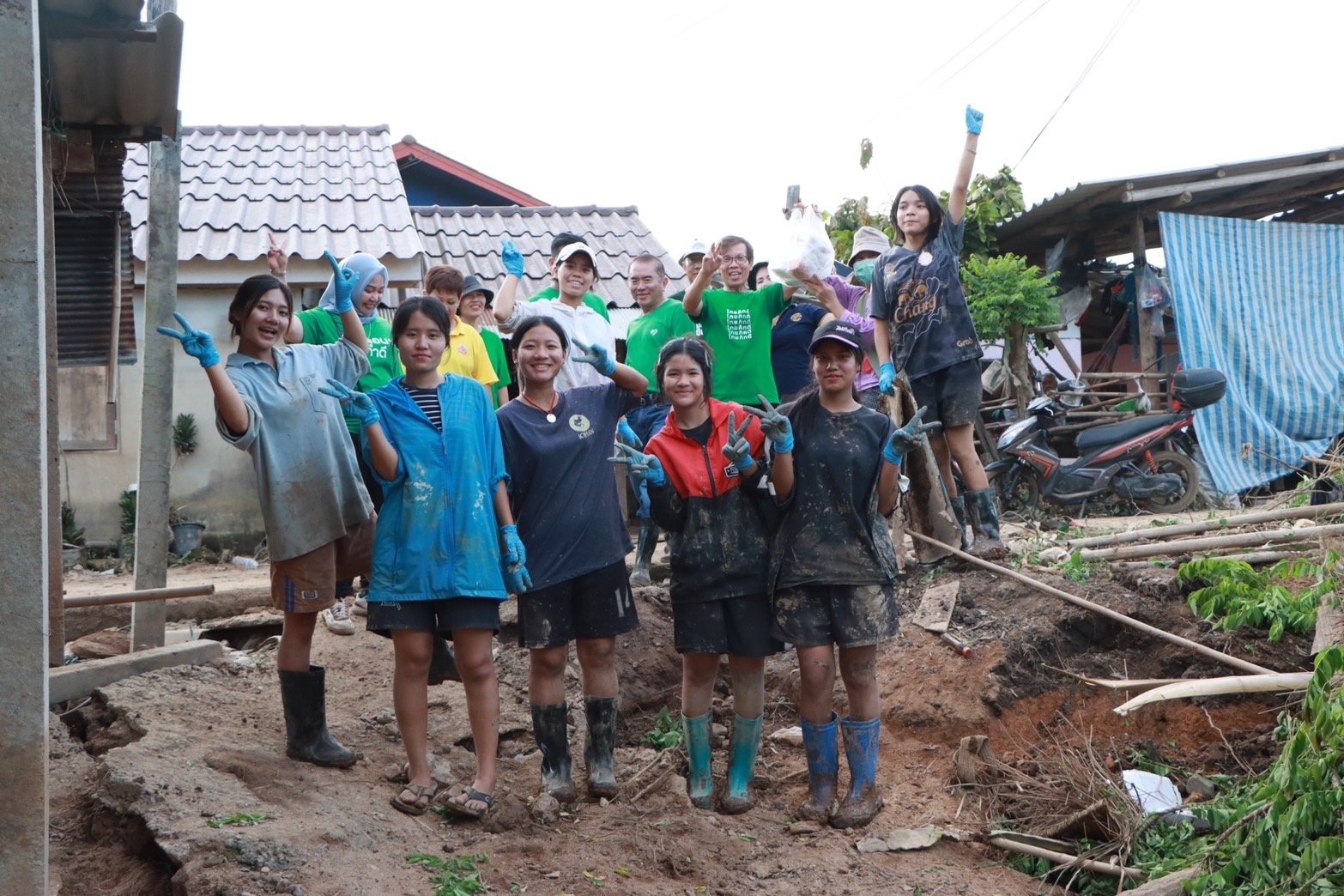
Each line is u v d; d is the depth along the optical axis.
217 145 13.85
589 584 4.68
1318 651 5.34
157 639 6.29
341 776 4.56
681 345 4.78
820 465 4.75
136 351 11.09
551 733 4.69
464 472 4.36
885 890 4.22
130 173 12.35
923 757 5.45
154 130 5.64
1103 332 15.48
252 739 4.83
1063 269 13.52
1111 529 7.94
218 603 7.96
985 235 12.96
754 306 6.52
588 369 6.70
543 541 4.61
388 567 4.33
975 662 5.77
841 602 4.72
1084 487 10.37
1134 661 5.93
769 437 4.61
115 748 4.68
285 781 4.35
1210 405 10.91
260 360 4.62
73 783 4.44
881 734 5.61
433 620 4.39
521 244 13.58
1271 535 6.49
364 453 4.40
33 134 2.94
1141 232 12.21
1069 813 4.93
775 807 4.96
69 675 5.35
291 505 4.47
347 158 13.73
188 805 3.94
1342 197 12.89
